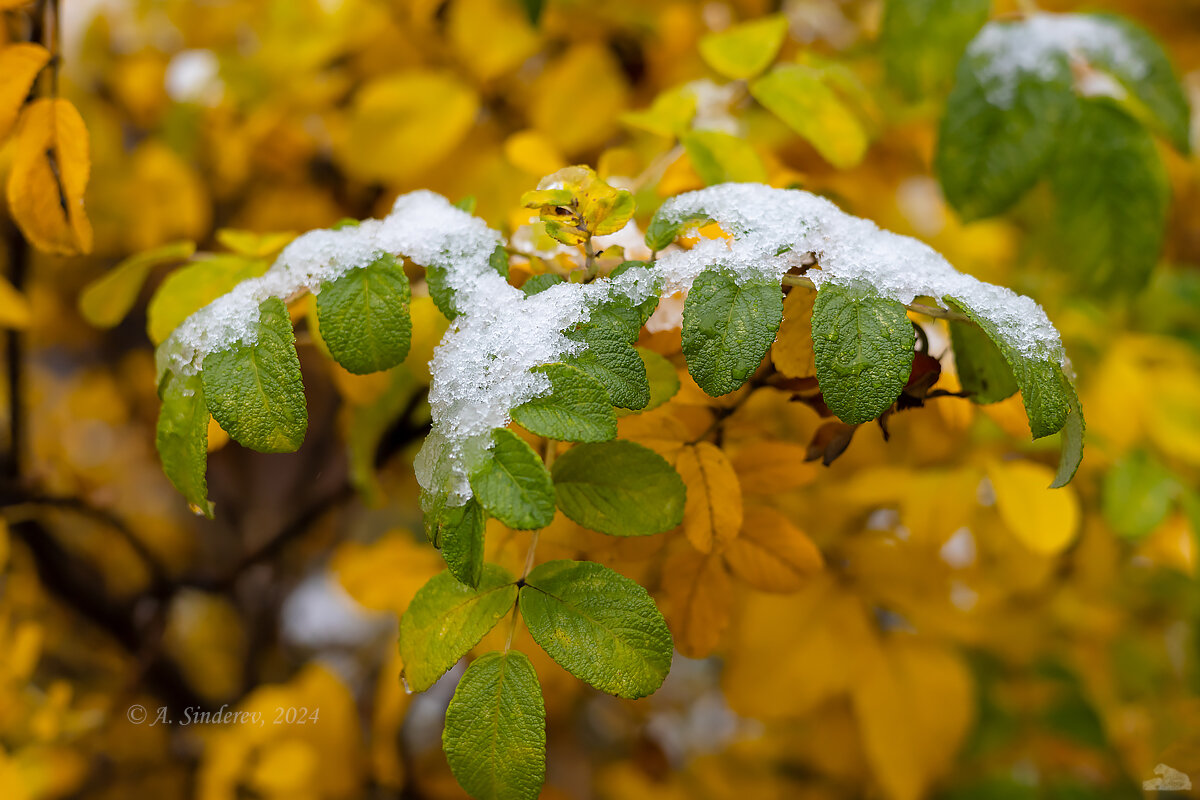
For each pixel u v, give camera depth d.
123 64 0.87
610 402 0.46
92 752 0.78
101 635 0.99
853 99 0.61
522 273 0.52
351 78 0.82
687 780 1.02
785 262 0.48
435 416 0.47
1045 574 0.72
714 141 0.56
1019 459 0.67
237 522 1.15
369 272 0.49
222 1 0.87
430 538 0.46
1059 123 0.60
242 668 1.04
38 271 0.96
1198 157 0.88
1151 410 0.75
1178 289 0.89
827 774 0.97
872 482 0.64
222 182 0.91
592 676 0.46
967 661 0.95
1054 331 0.48
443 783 0.93
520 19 0.72
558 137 0.72
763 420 0.56
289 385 0.47
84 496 0.78
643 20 0.75
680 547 0.56
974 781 0.92
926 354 0.51
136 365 1.11
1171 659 0.94
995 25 0.62
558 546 0.52
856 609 0.67
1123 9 0.97
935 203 0.92
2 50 0.52
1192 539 0.65
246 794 0.79
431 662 0.47
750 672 0.66
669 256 0.48
